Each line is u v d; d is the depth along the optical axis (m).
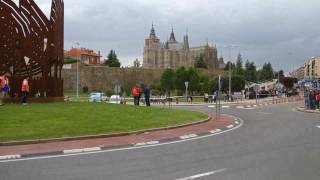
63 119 22.70
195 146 16.27
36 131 18.69
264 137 19.45
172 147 15.99
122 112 27.86
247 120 30.39
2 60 32.75
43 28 34.19
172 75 124.88
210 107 49.25
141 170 11.27
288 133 21.31
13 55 33.06
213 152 14.62
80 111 26.67
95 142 17.25
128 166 11.87
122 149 15.46
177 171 11.12
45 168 11.62
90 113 26.00
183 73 120.56
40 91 34.44
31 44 33.62
